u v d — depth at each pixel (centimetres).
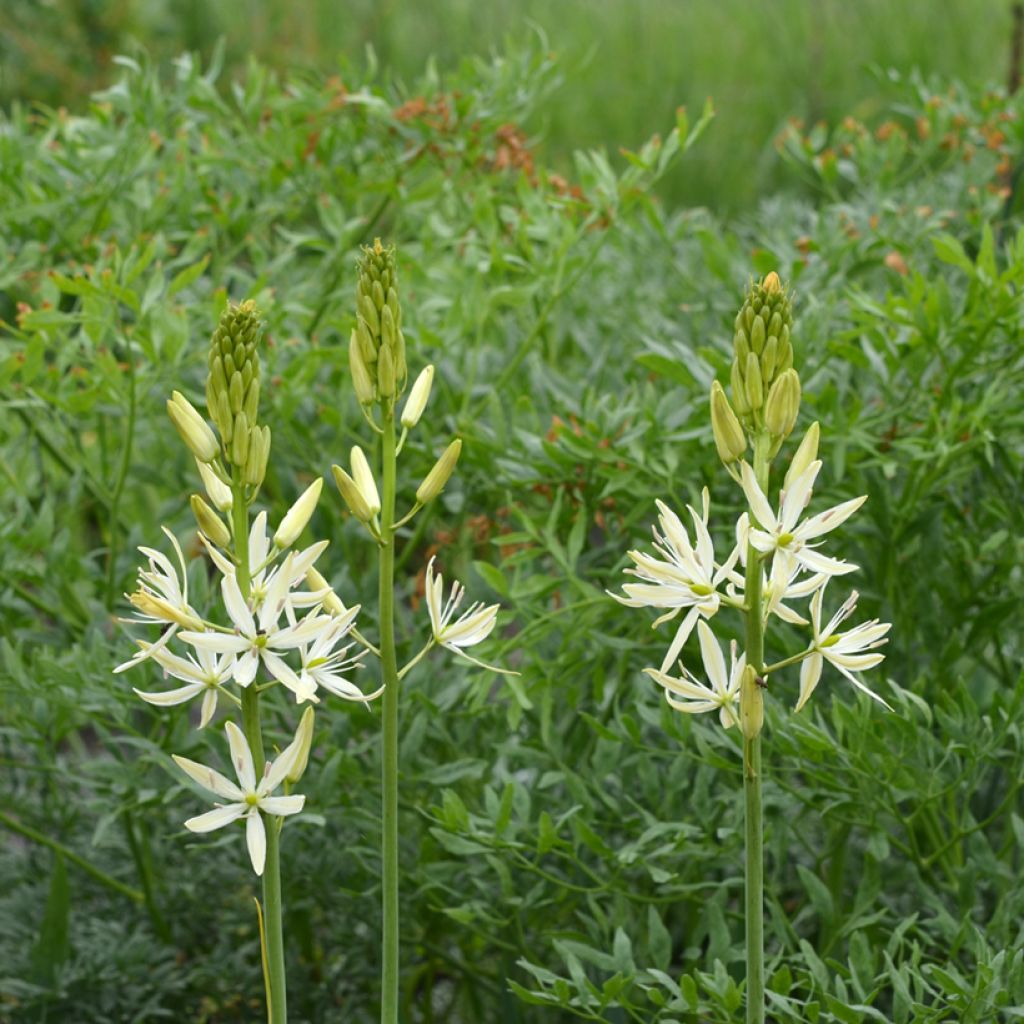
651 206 199
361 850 170
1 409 197
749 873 132
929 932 172
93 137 216
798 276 187
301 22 454
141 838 189
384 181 215
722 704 132
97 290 178
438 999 210
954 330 171
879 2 468
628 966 153
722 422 129
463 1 479
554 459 172
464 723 177
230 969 186
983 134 227
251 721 132
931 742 159
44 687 173
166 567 133
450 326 183
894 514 176
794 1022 150
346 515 190
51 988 178
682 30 473
